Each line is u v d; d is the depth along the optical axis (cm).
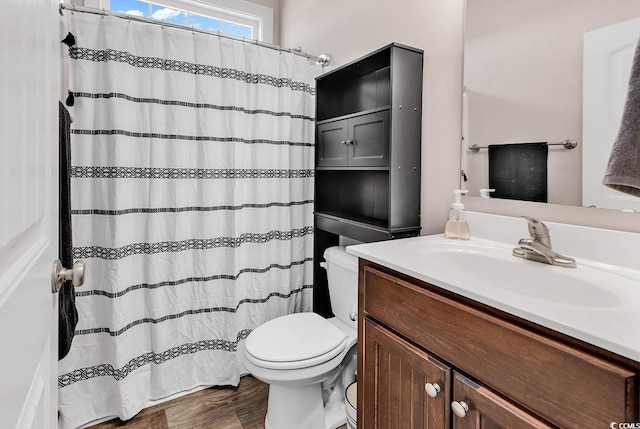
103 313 153
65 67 154
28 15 48
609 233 93
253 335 147
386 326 99
